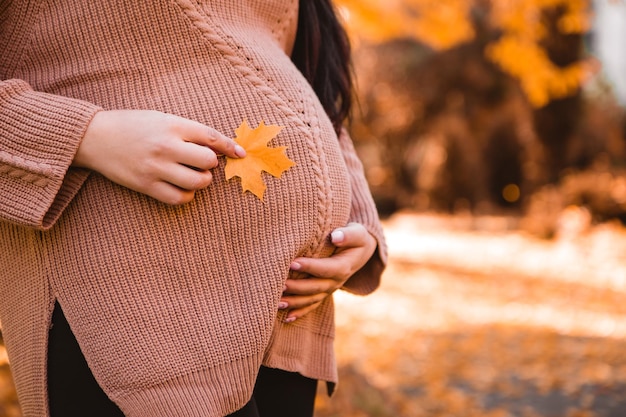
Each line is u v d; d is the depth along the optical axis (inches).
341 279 47.1
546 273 346.3
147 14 42.6
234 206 41.9
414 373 183.5
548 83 284.5
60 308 41.5
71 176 40.3
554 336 222.7
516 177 636.7
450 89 634.2
